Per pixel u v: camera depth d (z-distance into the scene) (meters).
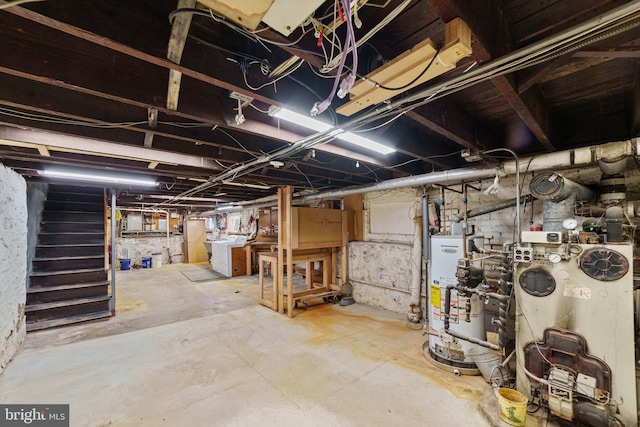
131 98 1.44
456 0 0.92
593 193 2.35
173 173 3.51
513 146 2.67
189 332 3.50
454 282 2.59
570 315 1.83
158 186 4.73
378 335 3.36
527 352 1.97
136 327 3.71
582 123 2.36
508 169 2.50
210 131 2.26
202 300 5.02
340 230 4.75
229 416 1.95
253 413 1.98
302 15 0.85
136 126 1.88
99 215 4.76
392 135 2.37
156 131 1.97
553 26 1.23
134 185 4.50
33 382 2.39
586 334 1.77
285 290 5.72
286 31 0.94
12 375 2.51
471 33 0.99
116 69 1.40
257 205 7.10
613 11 0.88
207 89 1.76
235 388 2.28
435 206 3.54
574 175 2.60
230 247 7.44
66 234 4.39
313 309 4.42
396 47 1.39
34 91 1.52
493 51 1.12
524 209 2.82
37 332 3.52
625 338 1.66
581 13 1.15
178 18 0.95
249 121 1.97
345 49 0.92
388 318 3.97
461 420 1.91
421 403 2.09
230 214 10.54
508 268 2.15
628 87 1.82
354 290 4.90
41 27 1.19
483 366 2.38
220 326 3.70
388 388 2.28
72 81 1.26
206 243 9.98
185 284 6.43
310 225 4.33
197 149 2.63
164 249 10.18
